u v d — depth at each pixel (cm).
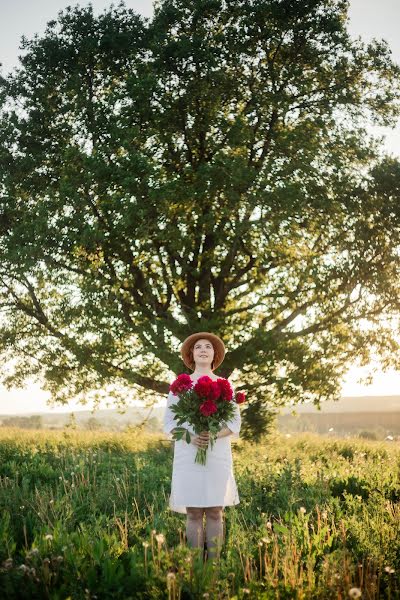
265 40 1900
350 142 1844
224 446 517
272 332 1725
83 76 1900
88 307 1689
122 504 693
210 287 1873
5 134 1836
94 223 1672
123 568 415
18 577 374
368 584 396
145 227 1609
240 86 1888
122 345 1800
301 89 1884
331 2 1933
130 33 1850
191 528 507
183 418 497
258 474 847
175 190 1630
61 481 762
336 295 1762
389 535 503
